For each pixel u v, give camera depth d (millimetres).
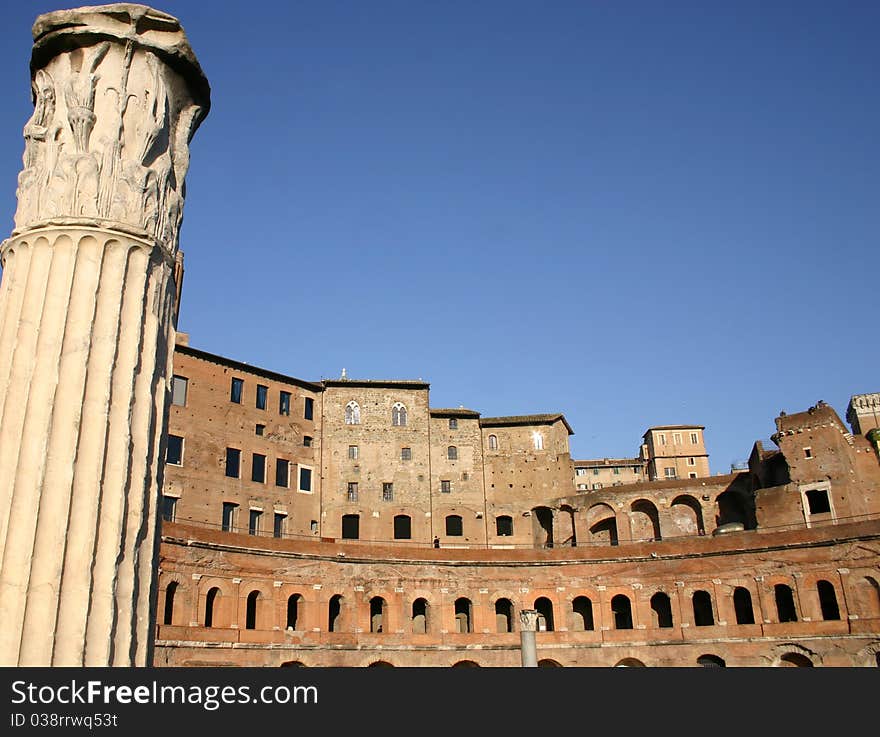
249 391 88125
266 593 70938
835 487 82375
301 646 71188
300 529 88562
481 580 82438
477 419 100812
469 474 97812
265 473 87000
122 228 20609
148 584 19297
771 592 76750
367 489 93062
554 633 80500
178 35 22828
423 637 77875
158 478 20219
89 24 21844
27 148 21641
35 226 20328
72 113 21219
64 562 17797
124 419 19500
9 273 20469
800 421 86125
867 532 73500
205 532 67812
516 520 97188
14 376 19109
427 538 93188
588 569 83625
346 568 77000
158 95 22312
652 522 96562
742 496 94438
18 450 18344
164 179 22031
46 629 17297
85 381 19172
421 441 96812
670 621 83875
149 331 20719
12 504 17938
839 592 73750
